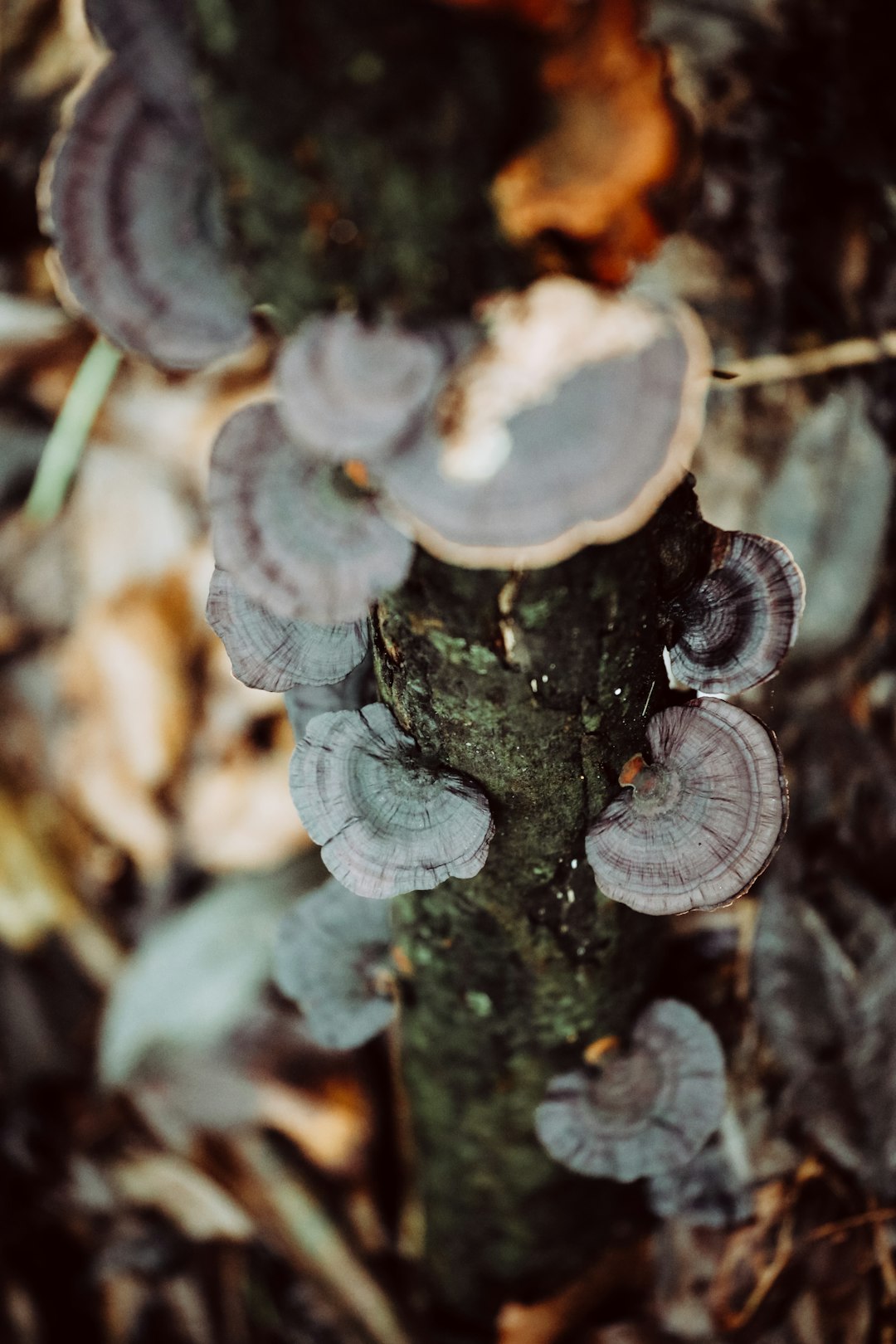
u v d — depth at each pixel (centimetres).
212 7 23
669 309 25
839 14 43
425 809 29
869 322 42
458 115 23
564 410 24
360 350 24
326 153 24
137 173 25
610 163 24
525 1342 40
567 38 23
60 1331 43
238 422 27
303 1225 42
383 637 28
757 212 43
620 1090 34
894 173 43
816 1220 39
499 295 25
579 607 27
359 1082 43
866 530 42
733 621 30
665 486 25
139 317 26
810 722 42
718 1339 39
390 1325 42
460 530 25
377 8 23
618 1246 40
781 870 41
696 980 39
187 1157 43
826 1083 39
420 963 33
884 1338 38
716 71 43
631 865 29
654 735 30
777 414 42
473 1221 38
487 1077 35
